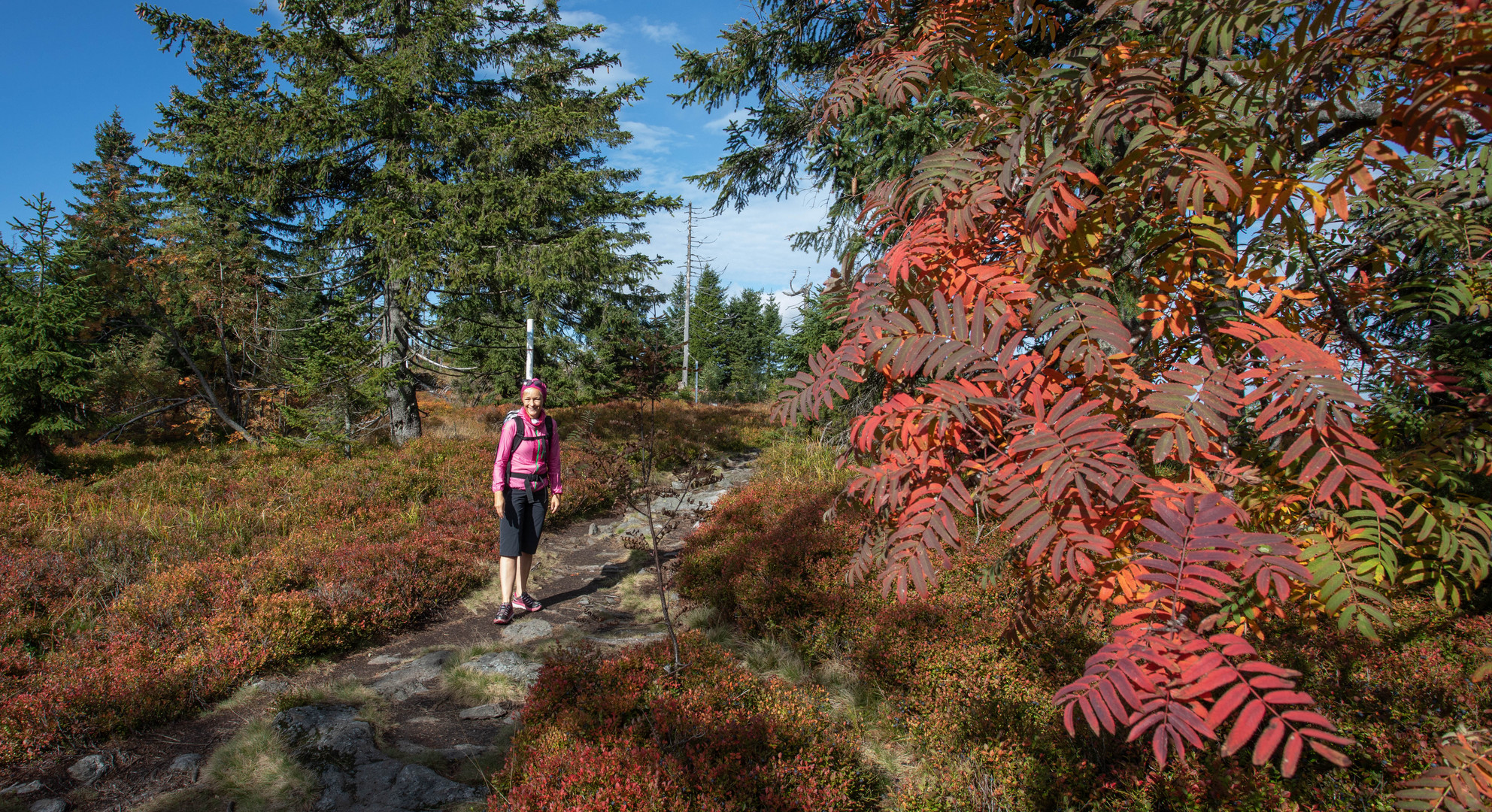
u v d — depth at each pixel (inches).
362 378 528.7
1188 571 38.3
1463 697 115.3
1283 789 110.7
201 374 581.0
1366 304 81.7
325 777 138.9
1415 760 107.5
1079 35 68.0
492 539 314.0
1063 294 49.7
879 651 172.2
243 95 527.8
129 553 258.5
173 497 346.0
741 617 213.6
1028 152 59.4
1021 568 70.7
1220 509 38.9
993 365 46.4
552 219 611.8
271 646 191.8
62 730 150.3
